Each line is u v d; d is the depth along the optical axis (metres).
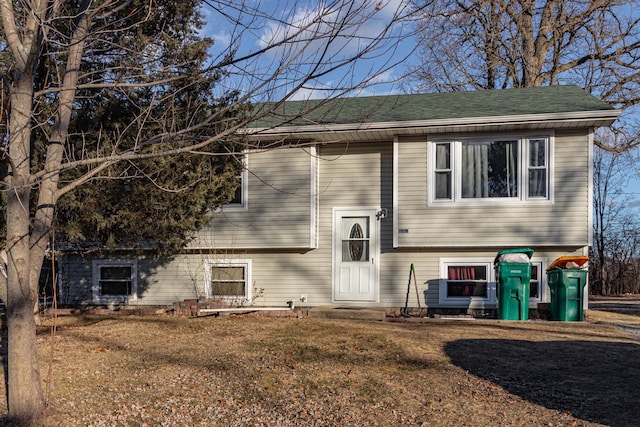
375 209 14.73
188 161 10.21
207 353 9.12
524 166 13.57
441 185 14.02
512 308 12.92
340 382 7.72
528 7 24.06
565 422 6.29
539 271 13.79
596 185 32.53
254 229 14.72
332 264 14.84
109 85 6.21
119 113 9.59
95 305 15.64
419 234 13.97
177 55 8.68
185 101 8.66
